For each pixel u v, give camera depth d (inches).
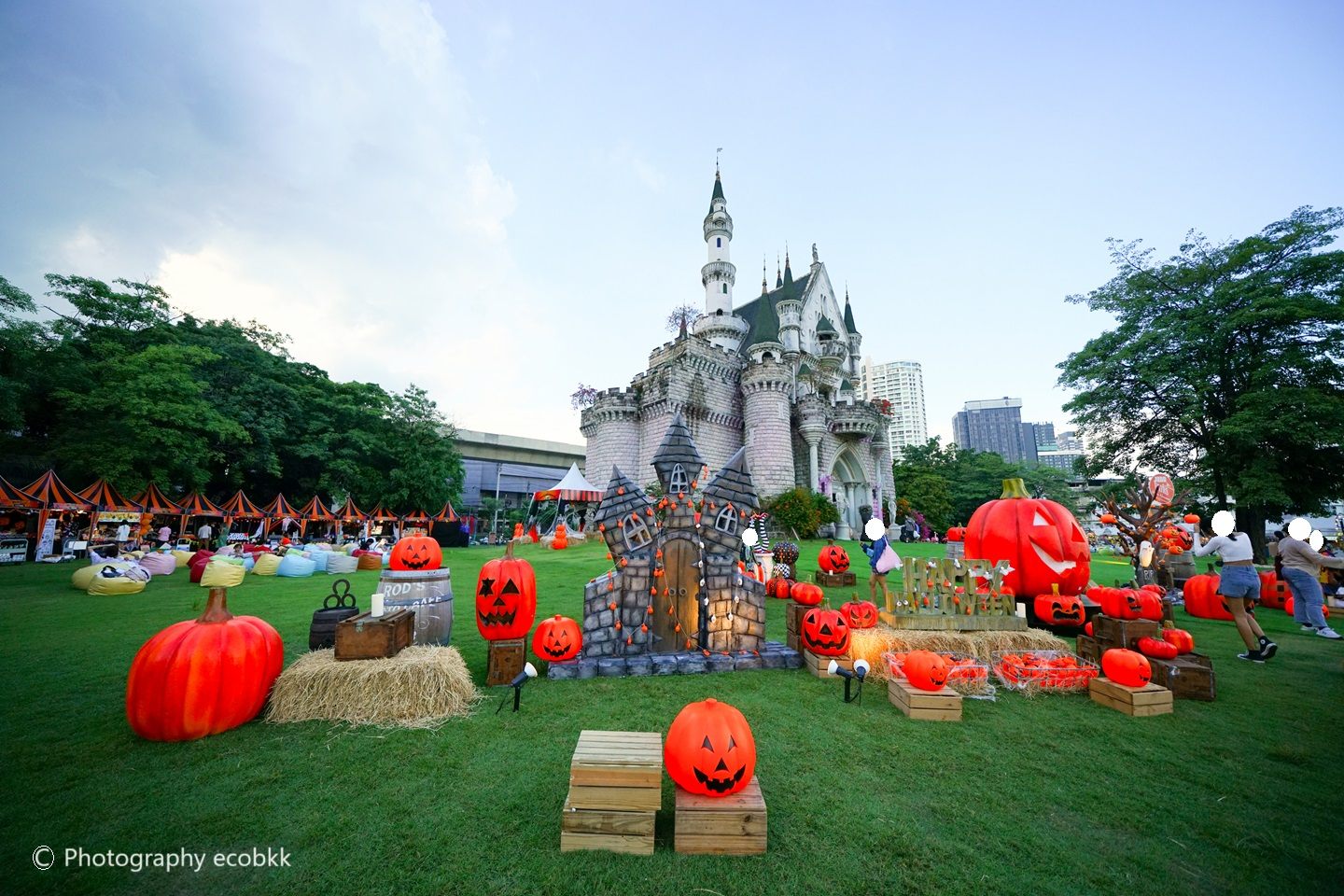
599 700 217.6
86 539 860.0
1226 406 970.7
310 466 1379.2
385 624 208.8
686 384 1508.4
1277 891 109.2
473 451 2691.9
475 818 133.6
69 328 1016.9
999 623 268.7
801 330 1983.3
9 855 115.6
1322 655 293.1
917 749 175.9
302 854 118.6
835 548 547.8
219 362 1220.5
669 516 280.5
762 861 118.0
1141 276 1080.2
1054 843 125.9
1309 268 906.7
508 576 251.1
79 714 196.5
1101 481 1282.0
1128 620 254.2
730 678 249.9
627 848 121.0
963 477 2475.4
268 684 196.5
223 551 738.8
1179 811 139.8
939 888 109.9
